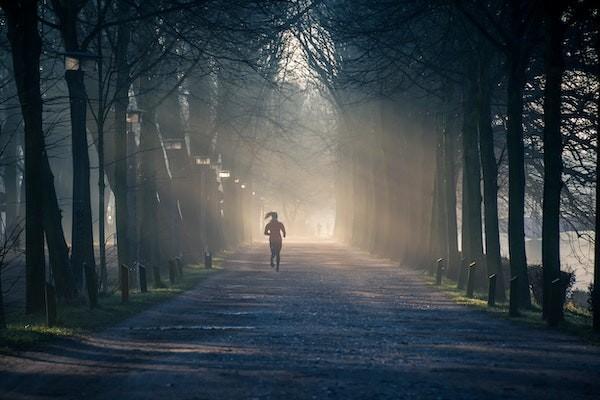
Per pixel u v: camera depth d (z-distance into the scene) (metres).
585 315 31.50
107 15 36.88
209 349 17.75
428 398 12.05
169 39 40.56
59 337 19.69
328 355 16.84
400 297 35.62
